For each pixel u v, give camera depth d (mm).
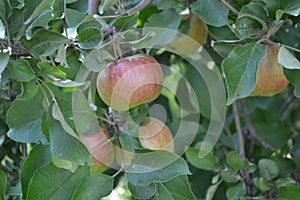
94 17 950
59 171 951
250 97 1345
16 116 984
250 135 1361
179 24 1208
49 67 912
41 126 935
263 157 1396
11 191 1083
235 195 1164
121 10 1012
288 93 1571
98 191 942
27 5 922
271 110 1645
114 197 1154
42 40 905
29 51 910
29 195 937
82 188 936
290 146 1410
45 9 926
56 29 947
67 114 917
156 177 940
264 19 995
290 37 1220
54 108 911
